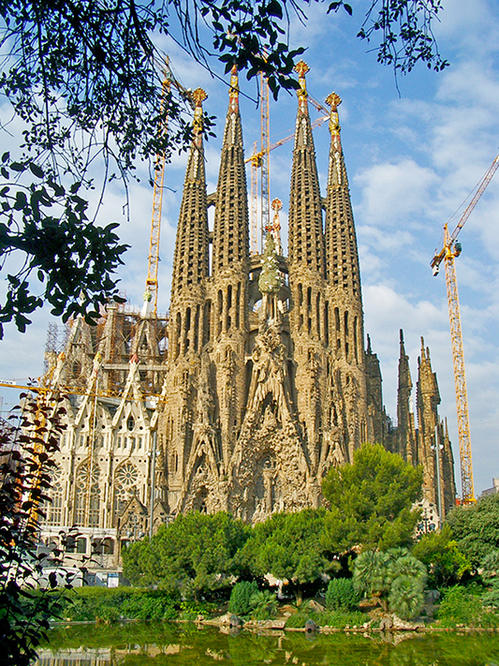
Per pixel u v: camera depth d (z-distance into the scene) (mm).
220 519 83438
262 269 132125
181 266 133750
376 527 73125
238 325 128500
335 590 69125
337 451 115812
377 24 17188
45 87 15891
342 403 122312
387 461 81625
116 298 15867
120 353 161250
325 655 53219
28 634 14633
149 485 129875
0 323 14266
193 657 52688
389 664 49125
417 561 66625
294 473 115625
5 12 14578
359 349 129250
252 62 15000
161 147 18406
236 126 143250
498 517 77250
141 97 17344
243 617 70812
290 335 132625
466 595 69750
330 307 131750
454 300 177500
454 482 156000
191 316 129750
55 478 129375
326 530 76188
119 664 49094
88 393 135750
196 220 136500
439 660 50062
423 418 154375
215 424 120625
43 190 14297
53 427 16516
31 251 14367
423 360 161625
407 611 63438
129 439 133625
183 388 123625
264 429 119438
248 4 14977
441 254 179625
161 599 76312
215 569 74938
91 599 74500
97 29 15820
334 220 137875
